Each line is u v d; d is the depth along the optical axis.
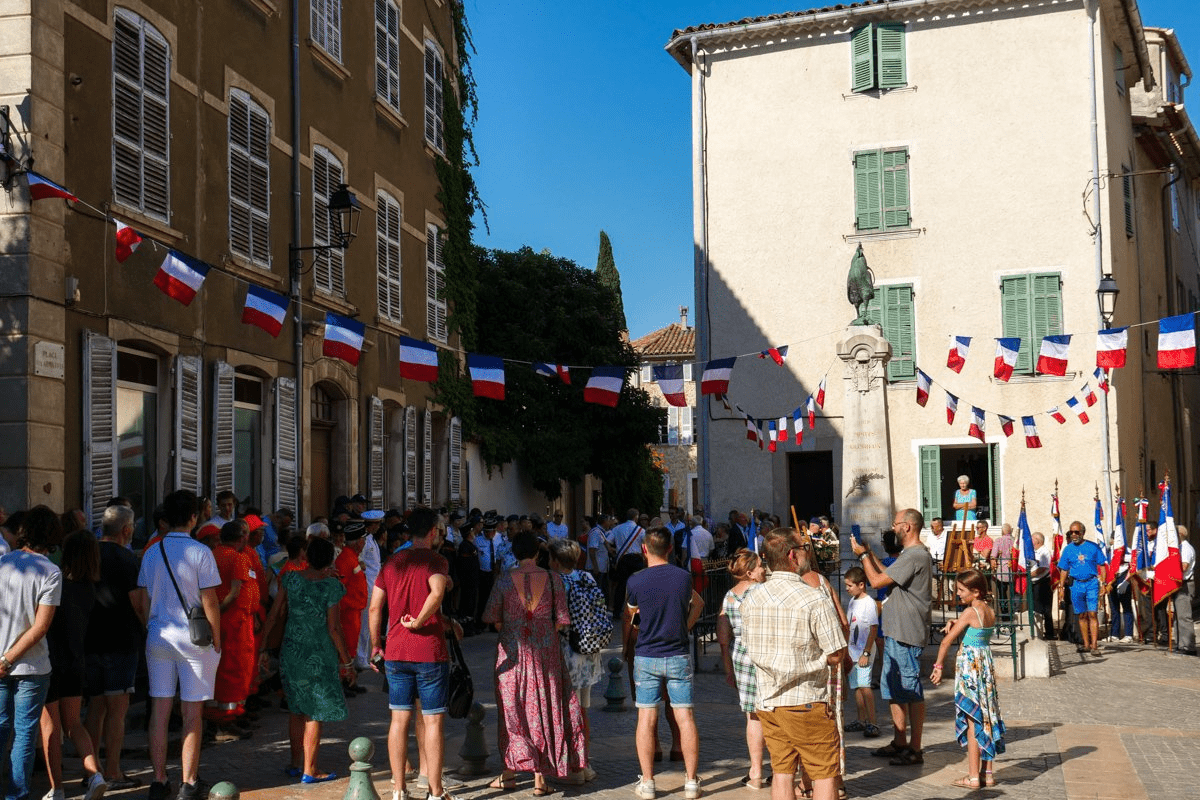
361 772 7.17
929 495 24.81
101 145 12.82
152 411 14.04
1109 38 25.95
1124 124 27.14
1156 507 27.86
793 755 6.77
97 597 8.40
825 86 26.38
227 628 9.92
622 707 12.30
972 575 8.79
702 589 16.16
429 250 23.44
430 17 23.89
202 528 10.81
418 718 8.56
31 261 11.58
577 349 30.53
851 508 17.89
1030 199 24.84
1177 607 18.47
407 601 8.06
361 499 15.20
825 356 25.95
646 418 30.98
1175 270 31.91
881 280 25.59
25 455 11.44
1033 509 24.20
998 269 24.91
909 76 25.73
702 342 26.83
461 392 24.53
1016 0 24.95
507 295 29.73
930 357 25.14
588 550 21.30
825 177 26.23
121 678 8.48
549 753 8.34
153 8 13.95
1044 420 24.31
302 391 17.50
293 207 17.58
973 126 25.30
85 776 8.59
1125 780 8.96
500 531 20.56
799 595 6.82
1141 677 15.42
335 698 8.78
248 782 8.75
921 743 10.04
